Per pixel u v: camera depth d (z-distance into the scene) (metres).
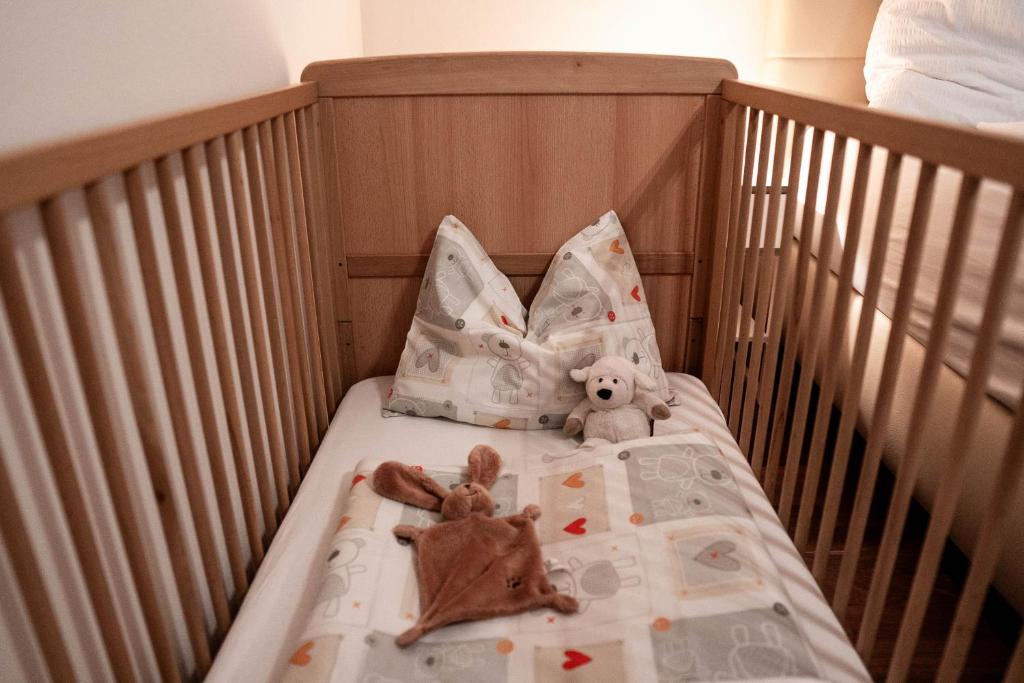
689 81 1.64
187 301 1.00
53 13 0.83
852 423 1.11
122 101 0.97
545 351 1.60
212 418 1.07
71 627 0.86
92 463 0.90
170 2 1.10
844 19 2.21
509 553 1.19
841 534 1.67
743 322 1.54
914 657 1.35
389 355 1.85
